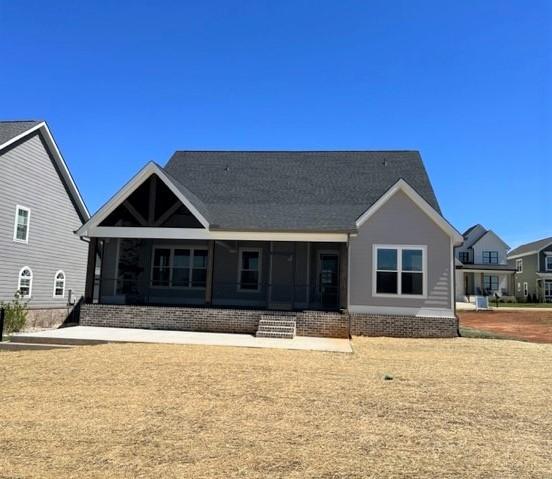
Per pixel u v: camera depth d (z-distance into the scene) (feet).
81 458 18.24
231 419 23.31
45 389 28.81
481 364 40.96
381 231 62.18
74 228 90.02
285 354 43.34
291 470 17.49
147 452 18.94
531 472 17.87
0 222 70.49
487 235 191.21
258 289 69.51
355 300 61.62
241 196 72.84
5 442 19.79
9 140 70.44
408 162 78.64
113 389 28.94
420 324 60.34
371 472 17.51
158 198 67.26
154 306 62.08
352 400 27.37
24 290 76.02
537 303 176.24
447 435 21.88
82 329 57.98
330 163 79.92
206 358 39.93
